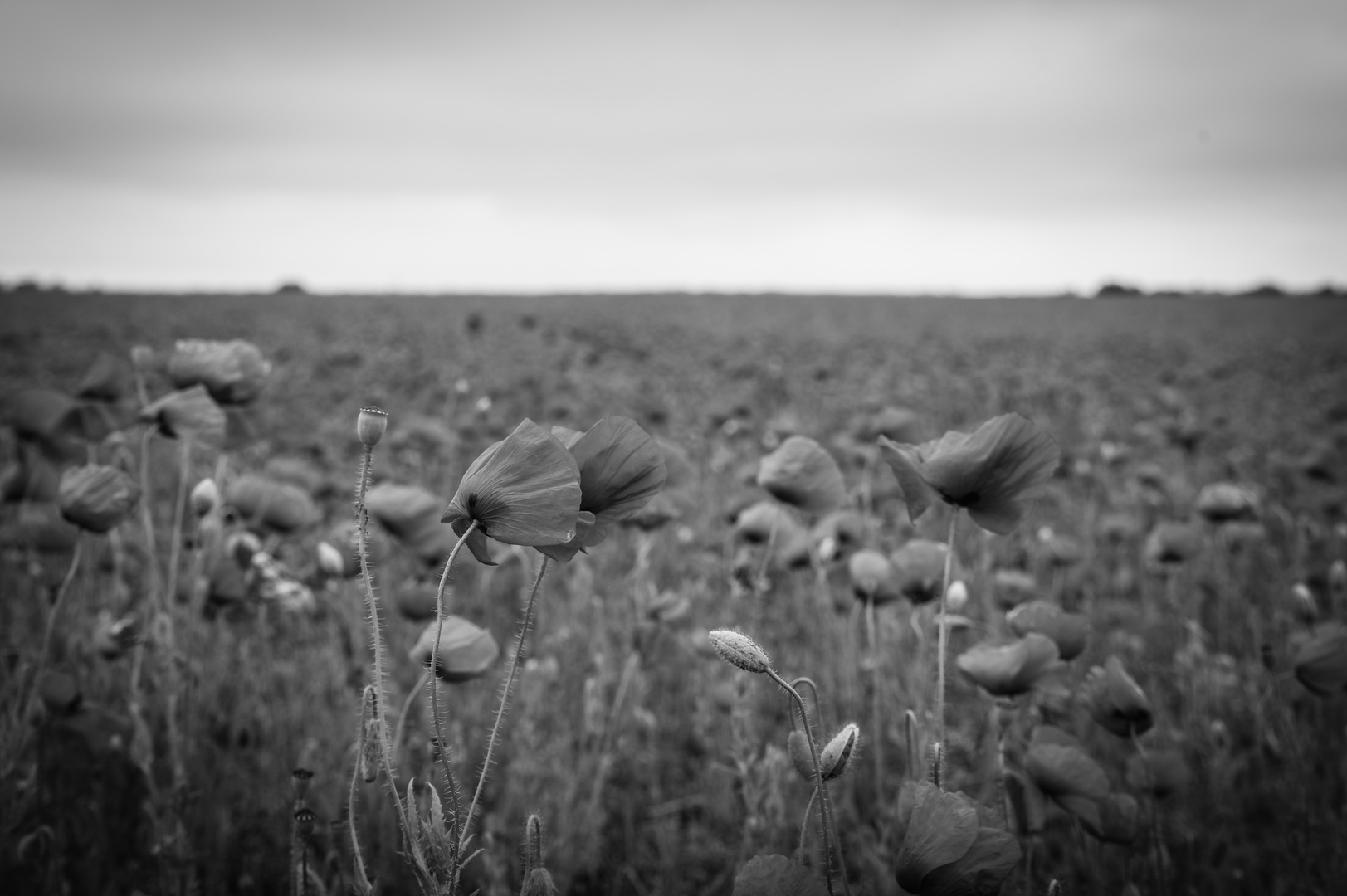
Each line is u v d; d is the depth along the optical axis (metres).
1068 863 3.39
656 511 4.42
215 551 3.89
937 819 1.73
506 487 1.66
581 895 4.11
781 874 1.67
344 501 5.83
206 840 3.43
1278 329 36.88
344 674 3.75
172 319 32.47
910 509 2.26
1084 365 22.91
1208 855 3.56
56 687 2.99
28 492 3.92
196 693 3.53
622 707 4.48
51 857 2.90
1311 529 6.63
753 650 1.76
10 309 38.59
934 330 33.25
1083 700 2.88
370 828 3.46
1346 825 3.49
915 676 3.54
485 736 4.23
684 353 22.48
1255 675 4.76
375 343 22.89
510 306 43.25
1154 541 4.93
